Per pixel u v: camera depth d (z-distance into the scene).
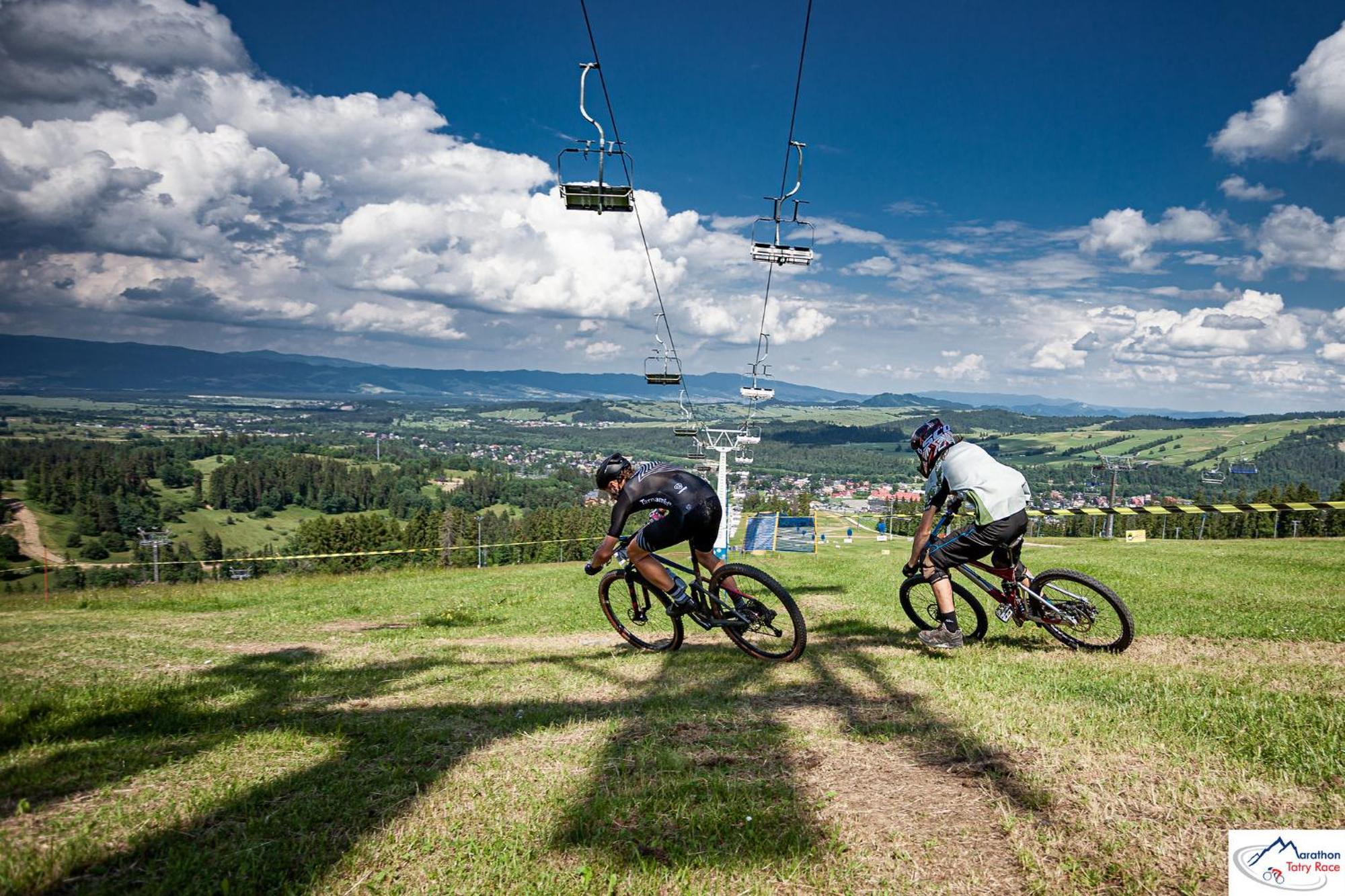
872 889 2.87
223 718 5.34
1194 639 7.16
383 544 92.12
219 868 3.05
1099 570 15.37
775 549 40.81
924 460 7.07
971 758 3.98
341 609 14.52
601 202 11.69
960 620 8.77
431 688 6.30
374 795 3.78
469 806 3.65
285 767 4.18
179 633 11.38
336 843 3.29
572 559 87.44
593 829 3.40
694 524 6.51
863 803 3.55
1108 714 4.57
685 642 8.37
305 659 8.27
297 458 180.00
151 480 175.75
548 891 2.93
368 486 170.00
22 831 3.33
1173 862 2.90
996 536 6.57
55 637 11.05
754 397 33.50
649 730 4.73
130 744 4.61
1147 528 89.12
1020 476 6.68
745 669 6.53
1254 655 6.36
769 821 3.40
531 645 8.92
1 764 4.27
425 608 14.20
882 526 89.25
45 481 141.75
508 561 88.56
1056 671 5.85
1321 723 4.14
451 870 3.09
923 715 4.79
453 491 181.88
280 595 18.72
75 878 2.96
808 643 7.77
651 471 6.75
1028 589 6.89
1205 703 4.67
